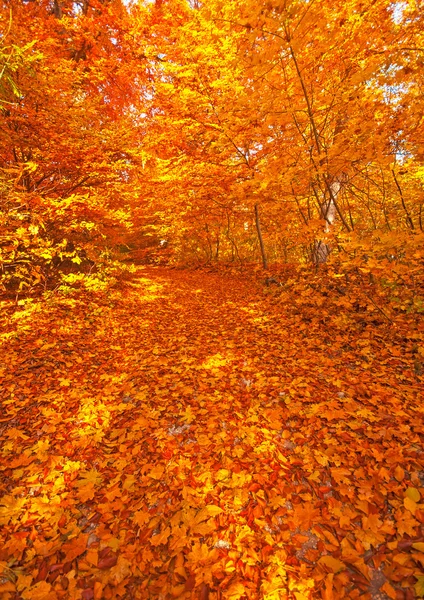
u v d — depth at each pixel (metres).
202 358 4.26
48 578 1.65
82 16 11.12
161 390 3.48
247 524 1.92
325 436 2.60
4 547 1.79
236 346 4.61
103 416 3.05
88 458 2.53
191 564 1.69
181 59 7.22
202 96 6.96
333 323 4.93
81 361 4.13
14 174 5.38
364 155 4.23
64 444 2.68
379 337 4.31
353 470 2.23
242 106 5.50
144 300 7.61
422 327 4.12
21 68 4.73
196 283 9.90
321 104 4.85
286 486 2.16
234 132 6.37
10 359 3.92
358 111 4.70
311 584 1.56
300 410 2.96
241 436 2.67
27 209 5.09
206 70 6.84
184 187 9.48
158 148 9.57
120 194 7.56
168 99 7.86
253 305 6.71
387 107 4.43
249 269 11.04
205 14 4.21
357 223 6.46
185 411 3.06
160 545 1.83
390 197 5.92
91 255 7.15
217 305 7.05
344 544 1.74
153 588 1.60
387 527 1.79
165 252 15.37
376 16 4.15
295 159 5.35
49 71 5.91
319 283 6.11
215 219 11.30
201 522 1.93
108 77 11.92
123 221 7.32
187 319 6.14
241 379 3.66
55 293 6.51
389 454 2.29
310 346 4.37
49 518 1.99
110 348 4.66
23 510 2.04
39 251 5.24
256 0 3.34
